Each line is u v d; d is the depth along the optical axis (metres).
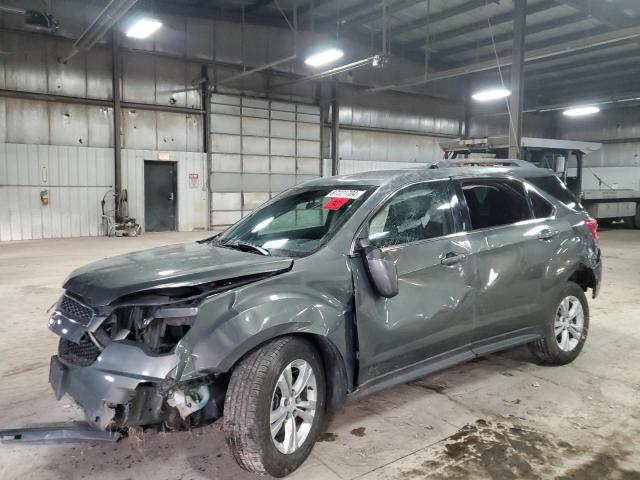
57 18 12.99
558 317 4.00
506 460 2.67
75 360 2.50
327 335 2.62
